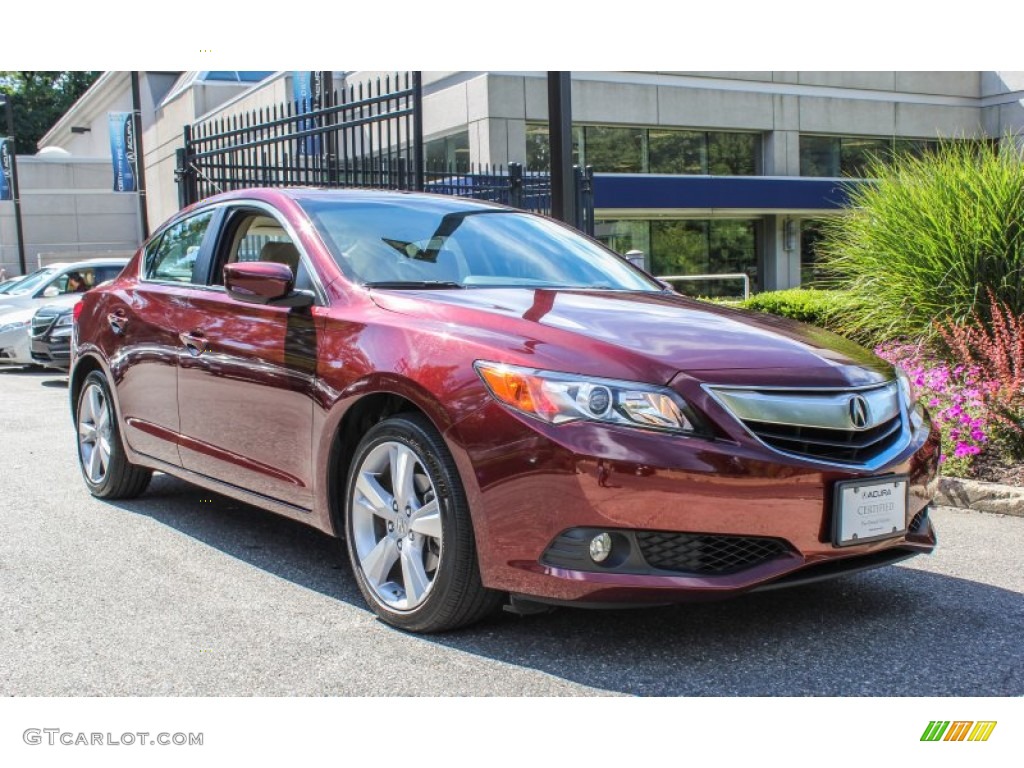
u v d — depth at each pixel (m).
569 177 7.45
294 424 3.87
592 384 3.04
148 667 3.18
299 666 3.18
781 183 25.42
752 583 3.04
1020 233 7.74
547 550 3.04
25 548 4.54
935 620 3.59
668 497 2.96
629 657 3.25
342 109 8.77
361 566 3.59
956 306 7.74
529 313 3.46
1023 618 3.61
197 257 4.84
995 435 5.91
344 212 4.36
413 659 3.23
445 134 23.12
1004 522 5.02
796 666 3.18
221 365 4.28
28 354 14.01
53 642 3.40
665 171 24.89
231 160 10.88
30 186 36.06
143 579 4.08
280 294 3.87
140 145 19.42
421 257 4.14
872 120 27.25
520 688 3.01
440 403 3.23
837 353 3.56
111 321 5.25
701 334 3.41
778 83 25.94
